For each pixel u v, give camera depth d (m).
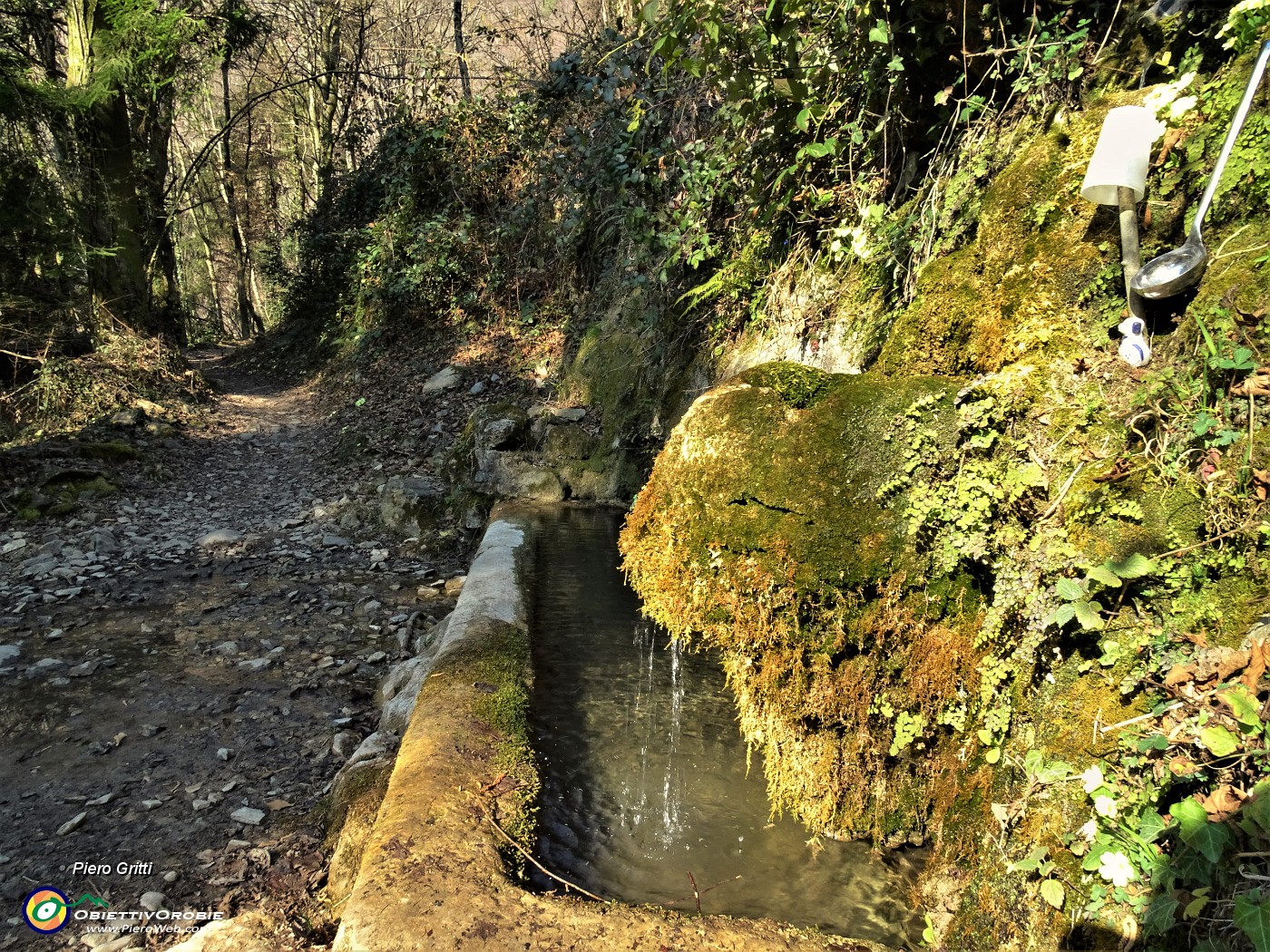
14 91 8.80
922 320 2.52
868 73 3.16
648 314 5.95
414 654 4.43
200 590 5.37
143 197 12.28
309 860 2.73
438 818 1.99
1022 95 2.68
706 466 2.16
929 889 1.92
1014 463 1.85
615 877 2.06
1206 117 1.98
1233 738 1.36
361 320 12.48
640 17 3.29
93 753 3.41
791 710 2.12
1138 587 1.62
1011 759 1.76
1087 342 1.96
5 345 9.08
